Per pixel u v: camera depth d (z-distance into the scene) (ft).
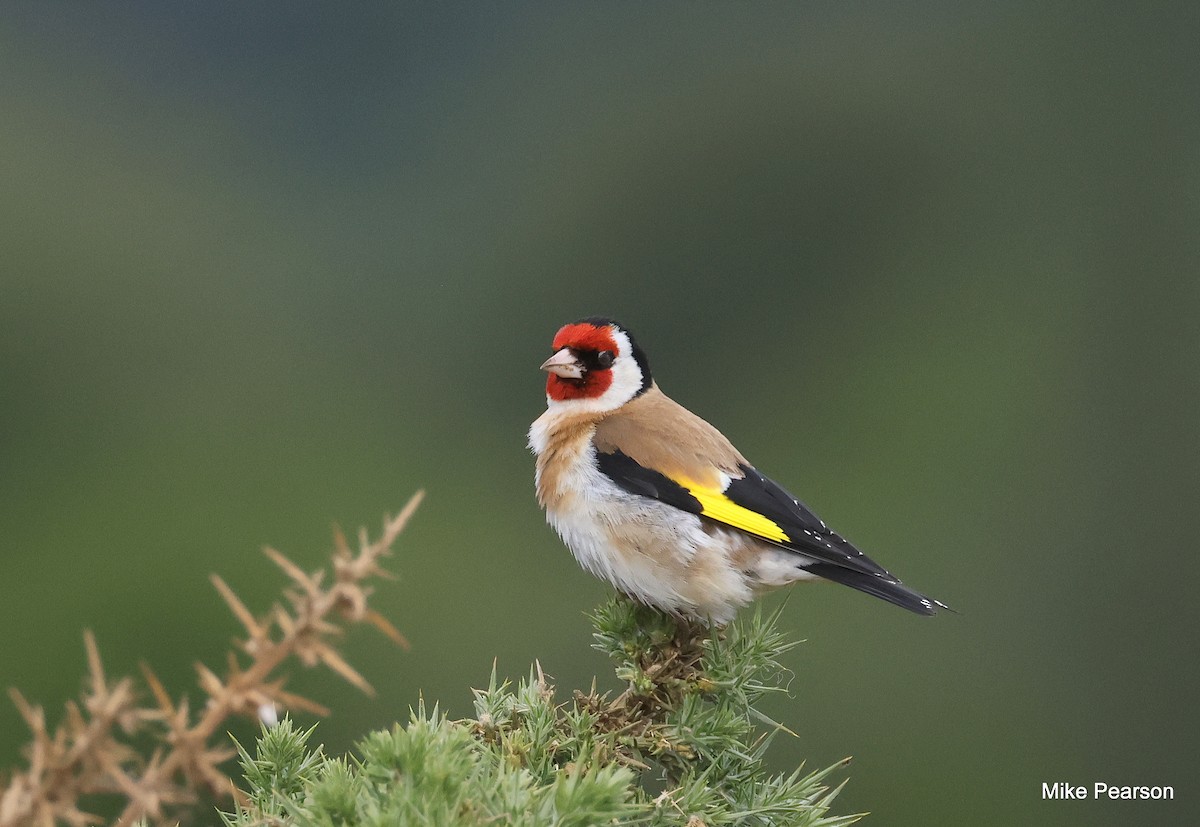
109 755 8.54
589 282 59.21
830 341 57.00
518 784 10.49
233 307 54.80
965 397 52.42
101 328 51.47
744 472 22.35
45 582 38.58
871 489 50.16
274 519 44.29
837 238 58.65
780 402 56.13
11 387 49.14
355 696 34.63
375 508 47.06
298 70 67.72
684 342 58.70
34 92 62.69
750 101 61.98
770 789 13.96
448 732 11.20
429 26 68.28
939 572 46.70
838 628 41.04
